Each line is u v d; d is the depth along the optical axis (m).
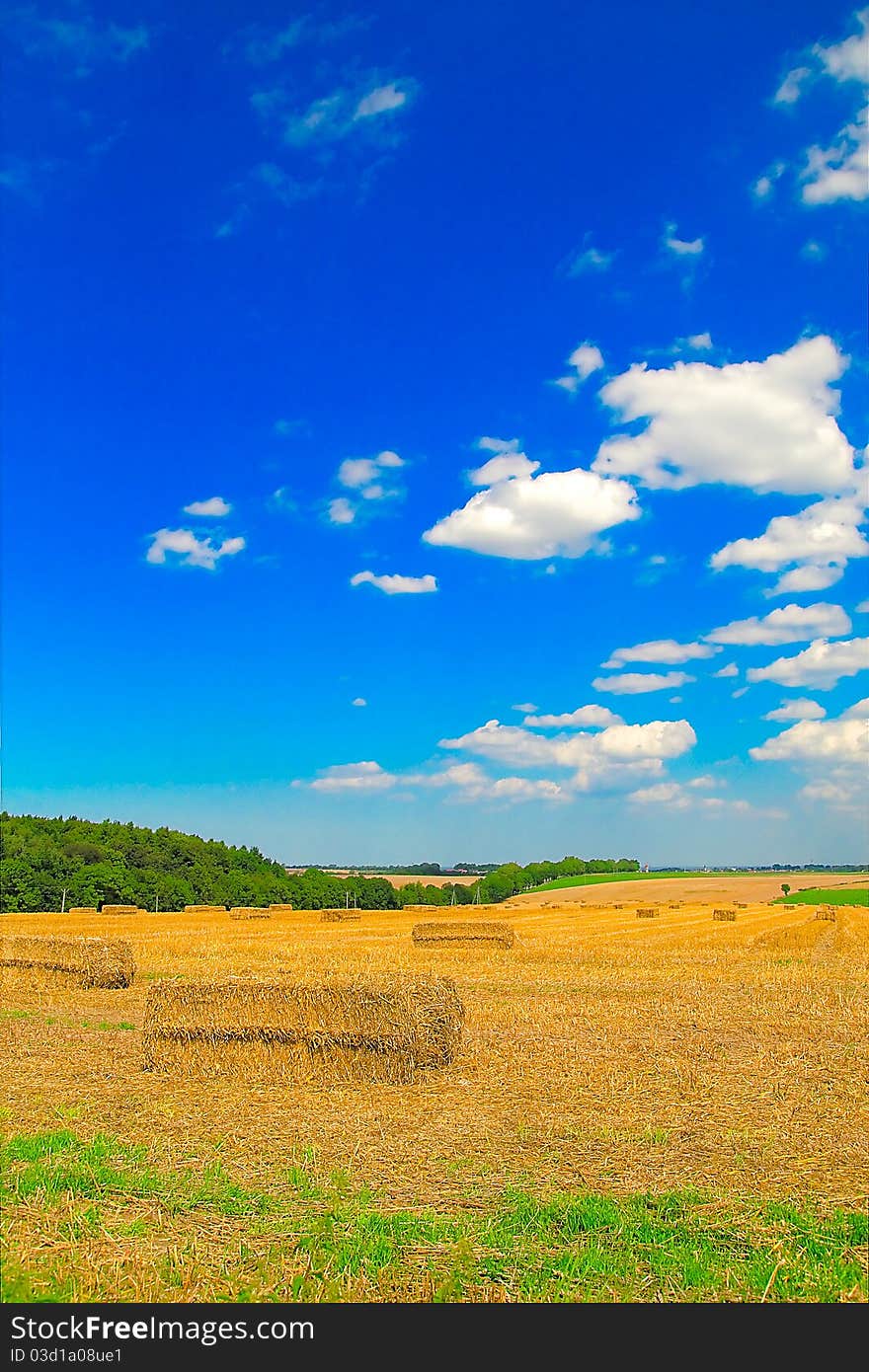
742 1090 10.41
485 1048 13.02
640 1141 8.48
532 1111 9.59
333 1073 11.45
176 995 12.02
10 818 93.19
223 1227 6.43
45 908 76.19
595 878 129.38
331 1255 5.95
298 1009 11.67
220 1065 11.72
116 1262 5.86
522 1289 5.62
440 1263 5.90
